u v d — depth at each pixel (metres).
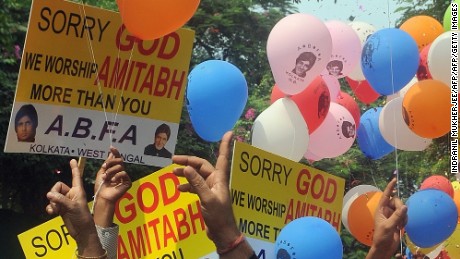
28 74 4.11
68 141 4.22
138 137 4.41
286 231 4.14
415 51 5.12
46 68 4.14
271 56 4.80
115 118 4.34
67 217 2.87
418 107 5.09
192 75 4.64
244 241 2.52
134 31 4.15
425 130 5.16
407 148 5.52
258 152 4.38
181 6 4.05
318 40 4.71
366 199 5.33
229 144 2.63
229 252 2.51
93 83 4.27
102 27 4.28
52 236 4.39
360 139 5.90
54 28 4.15
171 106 4.48
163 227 4.39
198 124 4.69
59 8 4.16
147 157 4.43
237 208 4.29
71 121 4.23
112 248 3.45
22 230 10.80
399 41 5.10
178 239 4.38
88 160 10.70
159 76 4.44
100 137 4.31
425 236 4.76
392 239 3.23
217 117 4.61
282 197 4.51
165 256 4.37
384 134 5.54
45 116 4.16
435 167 8.23
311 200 4.68
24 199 11.76
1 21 9.45
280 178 4.50
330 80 5.55
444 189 5.71
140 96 4.41
